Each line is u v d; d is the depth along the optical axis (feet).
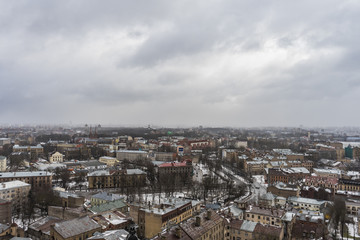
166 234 410.72
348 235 631.56
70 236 458.09
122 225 554.05
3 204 622.13
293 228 546.67
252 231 491.72
